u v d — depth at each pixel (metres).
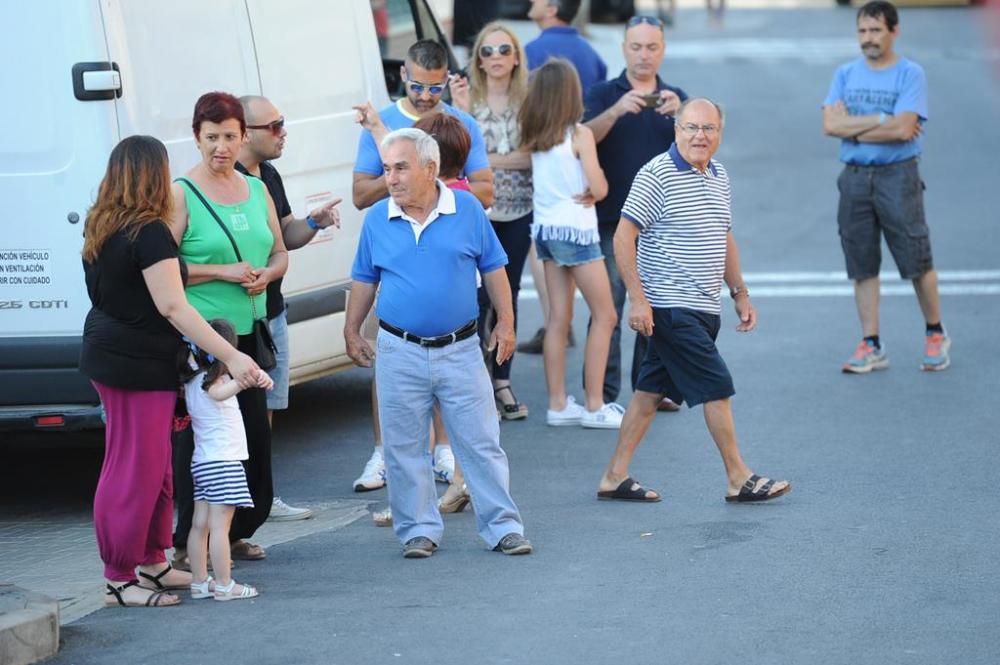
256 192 22.61
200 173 22.17
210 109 21.77
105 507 20.56
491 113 31.67
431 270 22.36
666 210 24.75
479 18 61.12
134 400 20.27
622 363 37.41
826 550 22.77
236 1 27.39
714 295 25.17
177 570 21.86
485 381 22.95
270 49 28.14
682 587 21.16
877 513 24.80
